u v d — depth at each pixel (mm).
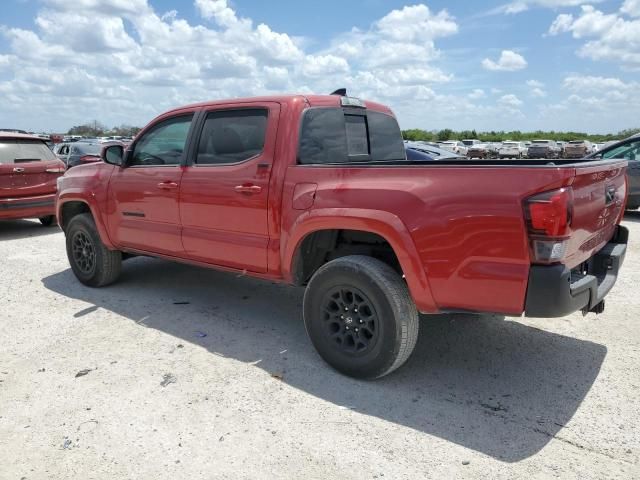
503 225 2920
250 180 4047
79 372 3736
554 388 3473
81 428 3057
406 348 3414
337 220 3494
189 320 4770
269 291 5645
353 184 3484
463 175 3053
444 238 3105
